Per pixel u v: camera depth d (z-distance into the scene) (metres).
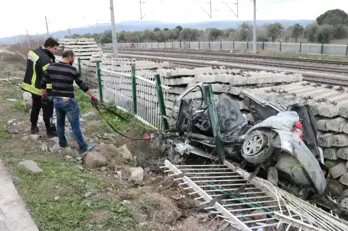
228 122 6.58
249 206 5.20
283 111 6.12
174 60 24.94
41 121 8.58
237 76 7.84
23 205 4.48
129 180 5.96
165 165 6.45
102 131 8.45
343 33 38.69
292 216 4.86
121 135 8.22
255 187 5.68
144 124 9.34
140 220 4.49
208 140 6.62
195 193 5.45
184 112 7.20
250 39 46.34
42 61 6.96
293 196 5.37
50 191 4.88
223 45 41.94
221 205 4.99
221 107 6.75
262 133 5.55
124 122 9.38
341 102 6.37
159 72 9.52
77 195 4.86
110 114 10.06
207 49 43.34
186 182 5.75
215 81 8.02
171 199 5.39
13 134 7.48
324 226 4.69
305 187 5.62
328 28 38.69
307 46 32.41
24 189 4.90
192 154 7.18
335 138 6.00
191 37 60.00
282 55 30.17
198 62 22.88
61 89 6.28
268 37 44.69
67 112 6.42
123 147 7.07
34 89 7.14
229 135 6.34
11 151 6.40
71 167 5.86
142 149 7.56
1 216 4.23
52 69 6.25
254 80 7.91
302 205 5.16
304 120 5.98
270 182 5.54
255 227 4.57
